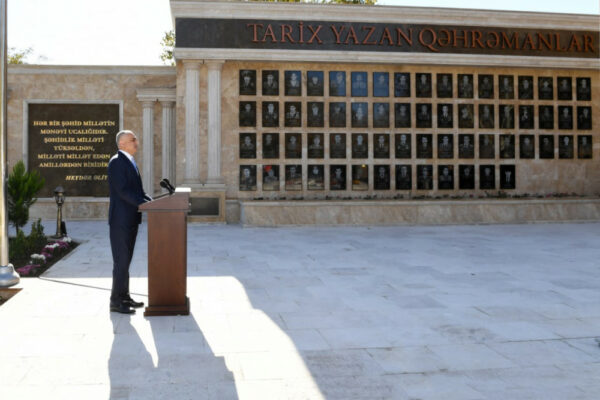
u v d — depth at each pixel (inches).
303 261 355.3
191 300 237.1
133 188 217.8
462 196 690.8
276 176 665.6
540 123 709.3
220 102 655.1
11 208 431.8
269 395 129.7
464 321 201.0
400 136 682.2
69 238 461.7
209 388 134.2
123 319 202.8
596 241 469.1
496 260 360.5
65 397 128.1
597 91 722.2
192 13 642.2
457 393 130.9
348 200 647.8
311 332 185.8
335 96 672.4
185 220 212.8
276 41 651.5
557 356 159.2
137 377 141.7
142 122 719.1
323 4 652.7
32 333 183.5
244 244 449.4
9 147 704.4
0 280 261.9
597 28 711.1
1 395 129.2
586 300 237.9
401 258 369.7
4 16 272.2
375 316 209.0
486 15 682.2
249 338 178.2
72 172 713.0
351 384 136.9
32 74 706.2
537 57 692.7
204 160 658.8
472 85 696.4
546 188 709.3
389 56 662.5
